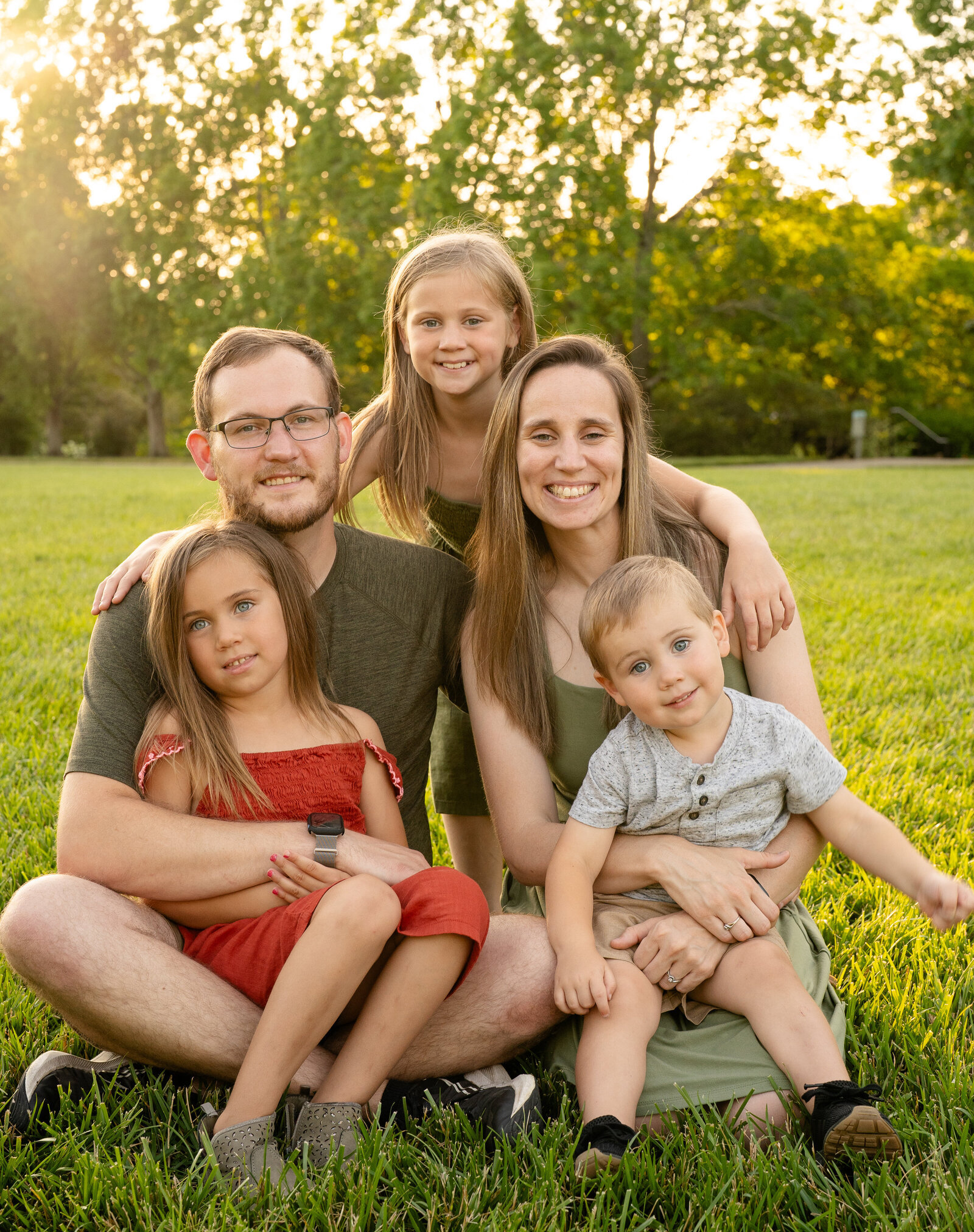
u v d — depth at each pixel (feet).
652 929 6.82
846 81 81.76
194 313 102.53
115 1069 6.33
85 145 114.62
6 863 9.25
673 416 104.99
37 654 16.96
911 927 8.36
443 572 8.58
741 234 87.97
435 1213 5.16
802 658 7.98
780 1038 6.30
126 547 29.73
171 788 7.14
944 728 13.43
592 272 80.74
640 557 7.39
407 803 8.63
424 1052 6.49
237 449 7.63
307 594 7.77
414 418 10.03
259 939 6.35
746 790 7.16
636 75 81.46
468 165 80.79
